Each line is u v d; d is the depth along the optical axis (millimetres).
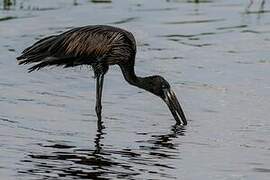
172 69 20109
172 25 24234
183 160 13672
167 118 16453
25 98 17344
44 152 13766
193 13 25672
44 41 16250
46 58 16156
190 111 16906
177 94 18125
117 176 12711
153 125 15891
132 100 17703
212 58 21109
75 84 18812
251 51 21719
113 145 14422
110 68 20094
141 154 13922
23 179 12359
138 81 16859
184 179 12695
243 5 26734
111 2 26719
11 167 12906
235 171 13164
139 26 23984
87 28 16469
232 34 23375
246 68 20188
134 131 15414
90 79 19266
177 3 26938
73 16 24797
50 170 12836
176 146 14492
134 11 25703
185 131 15531
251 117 16422
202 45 22297
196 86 18750
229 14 25594
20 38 22266
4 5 25484
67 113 16453
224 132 15445
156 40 22641
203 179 12742
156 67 20266
